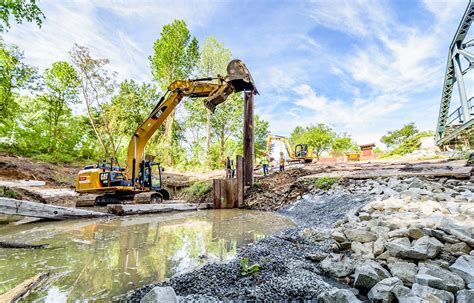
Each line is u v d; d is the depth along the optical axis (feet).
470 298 7.50
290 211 31.22
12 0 35.88
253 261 12.46
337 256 11.85
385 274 9.52
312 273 10.90
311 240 16.03
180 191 57.62
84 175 34.83
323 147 171.12
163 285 10.15
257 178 50.44
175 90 38.17
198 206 38.11
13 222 25.96
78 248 15.64
